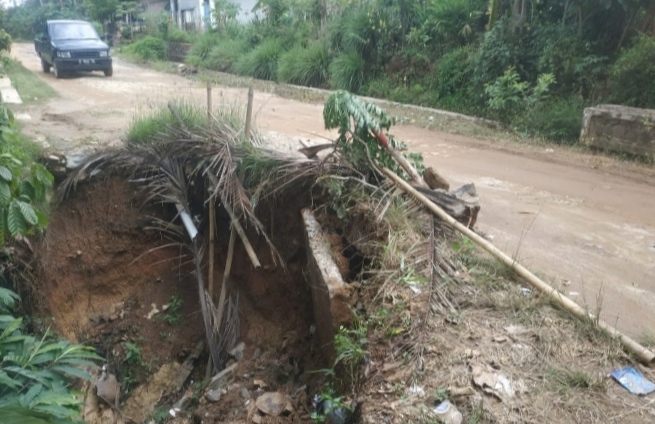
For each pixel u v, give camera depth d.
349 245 5.19
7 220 3.90
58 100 12.09
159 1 36.78
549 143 10.09
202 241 6.82
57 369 3.80
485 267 4.58
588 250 5.57
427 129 11.38
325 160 5.73
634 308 4.47
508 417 3.19
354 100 5.57
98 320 6.72
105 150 6.93
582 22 11.55
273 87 16.38
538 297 4.23
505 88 11.38
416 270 4.41
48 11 38.84
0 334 4.27
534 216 6.48
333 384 4.24
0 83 13.52
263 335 6.37
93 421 6.00
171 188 6.49
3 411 2.91
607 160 9.02
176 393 6.33
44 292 6.12
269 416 4.80
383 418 3.29
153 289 6.93
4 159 4.34
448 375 3.51
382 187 5.36
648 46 9.93
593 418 3.18
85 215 6.80
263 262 6.36
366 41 15.80
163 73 19.61
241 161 6.12
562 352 3.68
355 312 4.27
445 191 5.49
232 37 22.02
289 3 20.48
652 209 6.81
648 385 3.41
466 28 13.93
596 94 10.82
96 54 16.98
